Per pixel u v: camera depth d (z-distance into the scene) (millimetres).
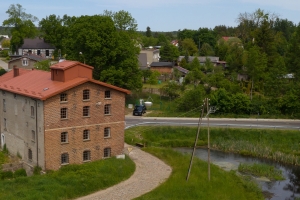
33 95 46812
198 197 42188
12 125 54125
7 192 39906
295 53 100062
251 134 73062
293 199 47594
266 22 113125
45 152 46531
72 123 48594
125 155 55688
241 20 135875
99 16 84625
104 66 84625
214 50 162250
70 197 40812
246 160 63375
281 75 92125
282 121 81750
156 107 90312
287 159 62625
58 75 50156
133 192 43219
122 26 104188
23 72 60719
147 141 68000
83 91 49219
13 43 144500
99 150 51969
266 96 93625
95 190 43406
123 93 53531
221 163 61094
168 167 53312
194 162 54969
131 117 81750
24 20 146125
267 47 110375
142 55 125625
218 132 73750
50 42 145500
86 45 81562
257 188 48781
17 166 50188
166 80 117125
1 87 54656
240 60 113625
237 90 96312
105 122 52125
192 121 79625
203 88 95438
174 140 71438
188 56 141875
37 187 41250
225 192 44531
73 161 49344
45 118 45969
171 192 43125
